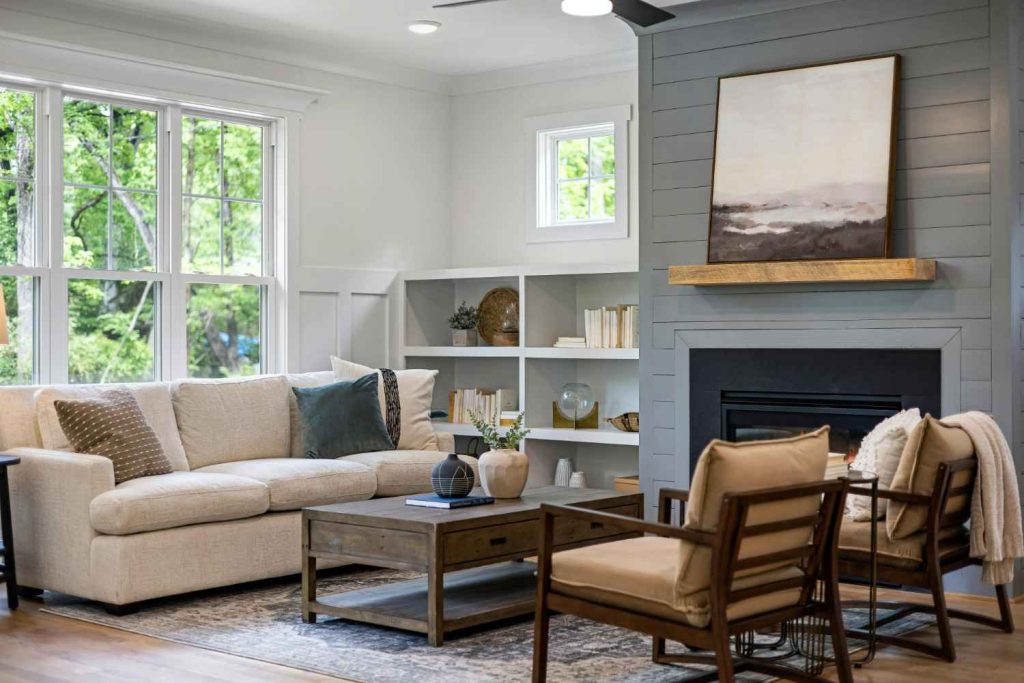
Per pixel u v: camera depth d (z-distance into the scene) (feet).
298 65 22.66
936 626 15.20
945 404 17.22
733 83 19.12
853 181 17.83
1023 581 17.17
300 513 17.88
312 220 23.03
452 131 25.75
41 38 18.71
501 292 24.29
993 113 16.89
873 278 17.24
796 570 11.63
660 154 20.07
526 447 23.06
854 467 14.89
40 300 19.08
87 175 19.81
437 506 15.19
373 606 15.03
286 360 22.47
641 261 20.30
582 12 14.30
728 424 19.45
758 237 18.62
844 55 18.21
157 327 20.76
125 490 15.70
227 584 16.70
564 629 14.88
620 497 16.61
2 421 17.25
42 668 13.01
